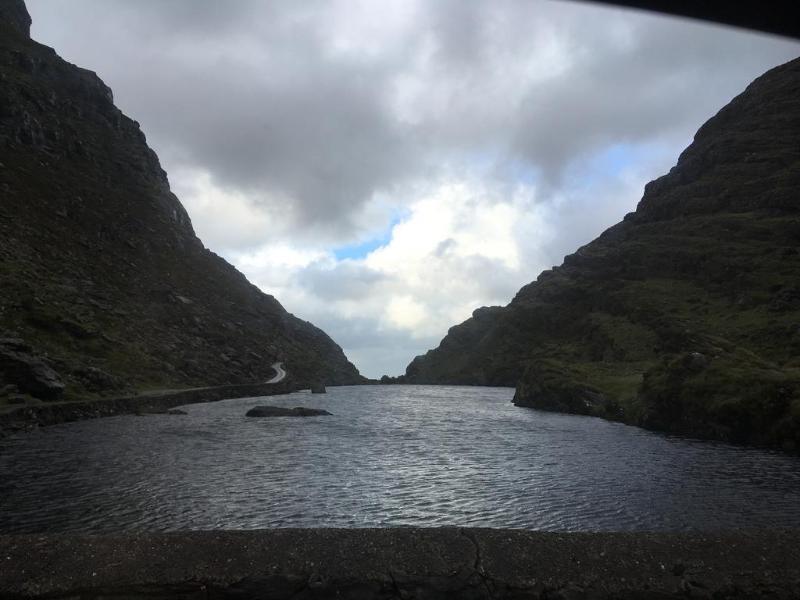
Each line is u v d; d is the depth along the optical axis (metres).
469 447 40.59
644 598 4.63
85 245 129.12
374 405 93.88
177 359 107.19
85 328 88.31
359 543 5.02
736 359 57.03
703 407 50.16
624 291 166.12
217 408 75.94
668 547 5.09
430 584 4.66
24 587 4.37
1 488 23.73
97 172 167.62
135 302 124.00
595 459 35.06
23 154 141.00
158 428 49.34
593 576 4.75
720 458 35.91
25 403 51.28
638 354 124.00
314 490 24.67
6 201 117.44
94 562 4.64
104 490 23.59
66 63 199.00
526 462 33.62
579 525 19.70
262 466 30.67
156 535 5.03
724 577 4.76
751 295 129.00
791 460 35.09
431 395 134.50
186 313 138.25
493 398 120.56
